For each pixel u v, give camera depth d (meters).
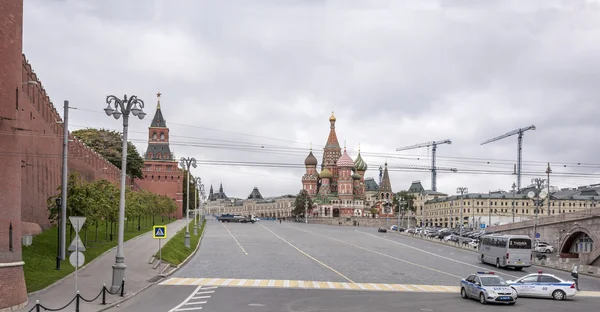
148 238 77.44
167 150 188.62
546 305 38.28
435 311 33.41
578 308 36.84
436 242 117.19
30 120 55.75
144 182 179.62
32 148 57.25
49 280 39.62
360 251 85.81
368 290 43.81
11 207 30.97
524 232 109.00
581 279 60.00
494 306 36.78
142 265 52.03
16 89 32.22
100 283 40.34
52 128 67.44
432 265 68.44
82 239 64.81
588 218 87.38
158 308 32.09
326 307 33.78
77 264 31.00
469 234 131.12
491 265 71.62
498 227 118.31
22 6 33.66
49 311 30.08
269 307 33.22
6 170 30.72
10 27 31.66
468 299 40.28
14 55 31.98
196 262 63.22
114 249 61.72
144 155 187.75
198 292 39.62
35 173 58.84
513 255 66.00
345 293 41.34
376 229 174.12
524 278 43.75
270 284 45.69
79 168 79.50
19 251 31.69
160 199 125.00
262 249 83.00
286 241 102.25
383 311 32.66
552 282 42.91
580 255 75.06
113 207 66.25
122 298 35.06
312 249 86.19
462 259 79.19
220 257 69.62
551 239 99.25
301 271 56.56
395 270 60.88
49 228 64.88
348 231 149.88
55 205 52.38
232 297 37.34
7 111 31.00
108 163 103.31
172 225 123.50
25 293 31.66
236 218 197.62
